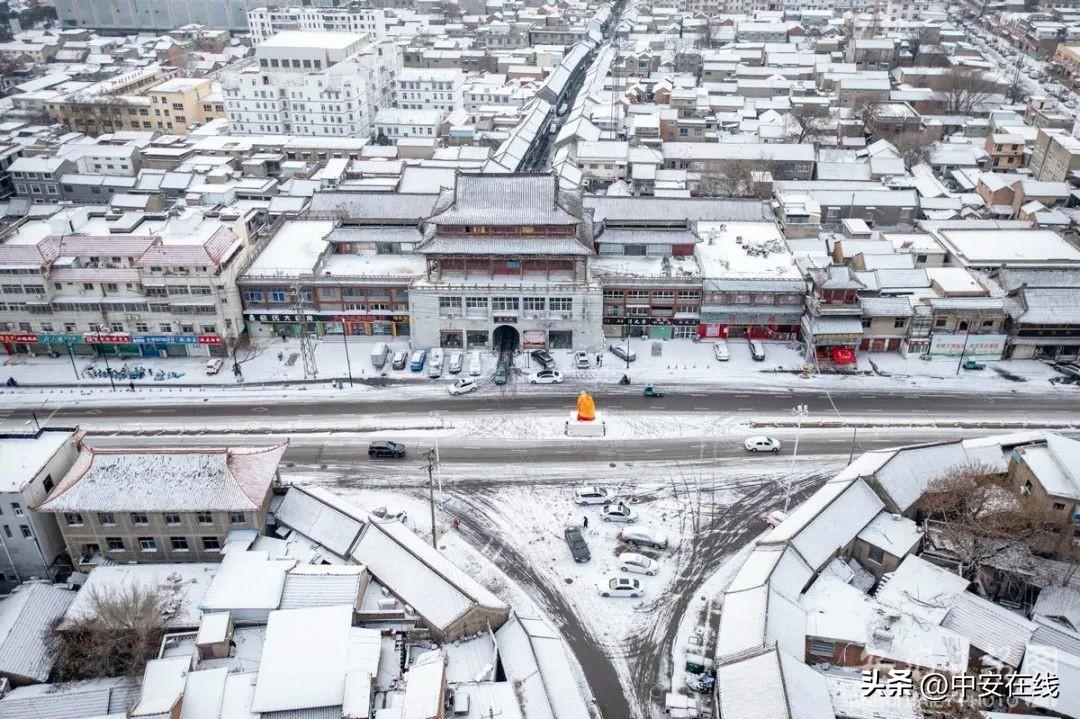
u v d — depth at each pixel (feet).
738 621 237.25
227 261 394.52
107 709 224.12
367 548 270.26
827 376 389.80
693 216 463.42
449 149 622.54
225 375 393.09
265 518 282.77
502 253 391.65
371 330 424.46
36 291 386.52
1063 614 249.34
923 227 503.61
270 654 226.79
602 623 263.70
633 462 336.08
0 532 268.41
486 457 339.57
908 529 278.67
